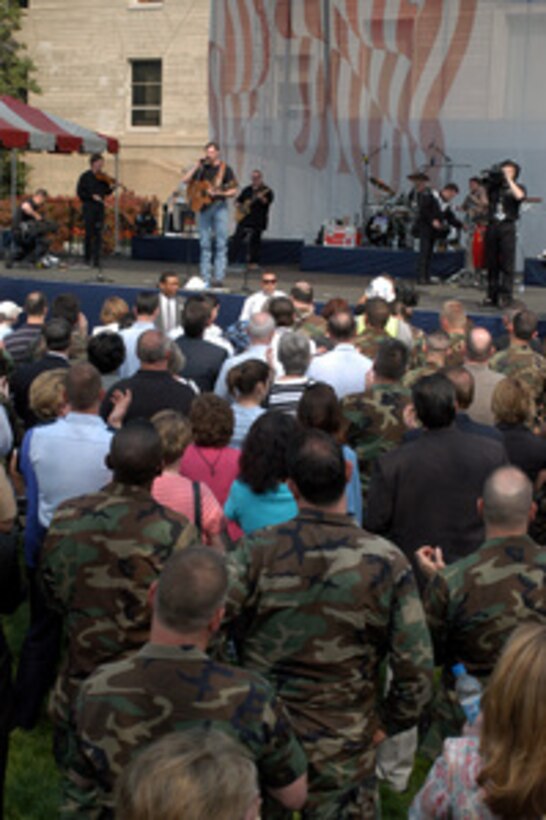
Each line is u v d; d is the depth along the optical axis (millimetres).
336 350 6051
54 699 3398
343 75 19844
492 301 12367
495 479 3318
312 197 20453
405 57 19359
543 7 18266
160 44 27484
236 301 13008
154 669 2393
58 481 4242
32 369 5848
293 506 3844
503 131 18828
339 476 2965
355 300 13164
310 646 2924
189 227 16516
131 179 28234
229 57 20312
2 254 18500
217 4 20172
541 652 2023
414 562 4160
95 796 2416
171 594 2393
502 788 2012
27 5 28828
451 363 7172
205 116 27297
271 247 19188
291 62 20125
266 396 5543
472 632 3293
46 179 29078
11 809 4262
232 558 2990
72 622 3316
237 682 2400
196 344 6527
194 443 4531
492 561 3285
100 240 16125
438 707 3467
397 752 4094
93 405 4305
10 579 3871
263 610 2943
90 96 28438
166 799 1593
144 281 14375
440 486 4113
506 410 5043
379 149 19828
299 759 2486
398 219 18172
